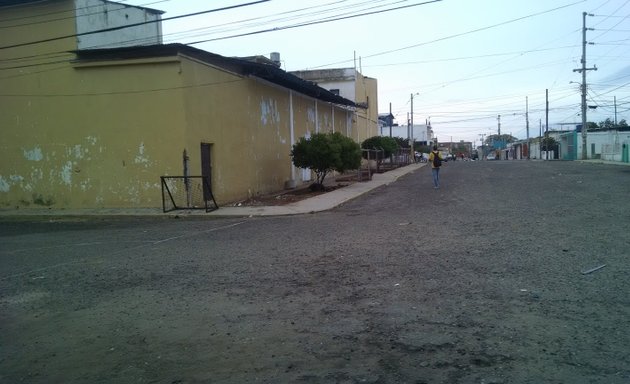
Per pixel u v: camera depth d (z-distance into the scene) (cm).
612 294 600
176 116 1709
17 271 891
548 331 491
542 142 8031
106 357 478
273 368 434
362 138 4806
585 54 5028
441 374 408
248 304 620
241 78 2091
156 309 620
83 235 1327
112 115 1784
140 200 1773
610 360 423
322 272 764
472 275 708
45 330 566
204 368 442
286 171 2631
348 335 501
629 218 1178
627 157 4153
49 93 1855
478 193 2005
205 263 875
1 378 443
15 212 1811
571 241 930
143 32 2212
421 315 550
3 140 1920
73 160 1844
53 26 1847
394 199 1947
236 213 1612
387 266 783
